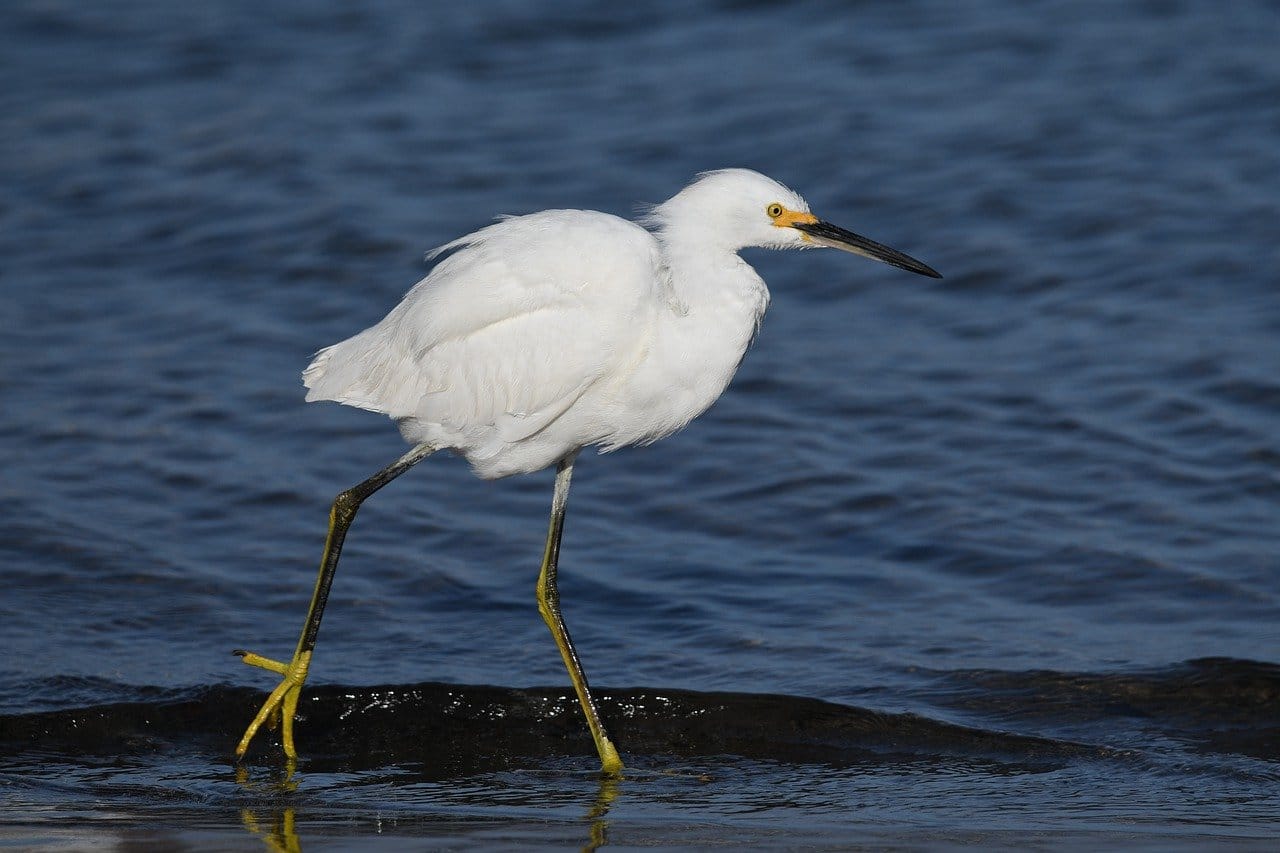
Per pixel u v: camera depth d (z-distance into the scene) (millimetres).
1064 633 11641
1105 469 13914
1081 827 8906
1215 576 12258
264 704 10438
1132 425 14555
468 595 12492
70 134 21594
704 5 25016
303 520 13586
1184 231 17812
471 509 13930
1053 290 17109
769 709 10703
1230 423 14406
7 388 15602
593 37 24234
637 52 23672
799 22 24312
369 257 18250
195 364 16234
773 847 8602
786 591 12469
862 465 14305
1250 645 11297
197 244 18734
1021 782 9766
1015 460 14203
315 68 23578
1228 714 10523
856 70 22500
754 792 9695
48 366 16094
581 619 12094
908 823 9039
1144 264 17328
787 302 17500
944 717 10578
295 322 17062
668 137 20812
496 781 9945
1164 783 9664
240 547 13133
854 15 24359
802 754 10336
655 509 13883
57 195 19906
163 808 9352
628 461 14656
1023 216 18484
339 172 20297
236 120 21922
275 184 20031
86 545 12961
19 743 10391
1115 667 11086
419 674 11258
